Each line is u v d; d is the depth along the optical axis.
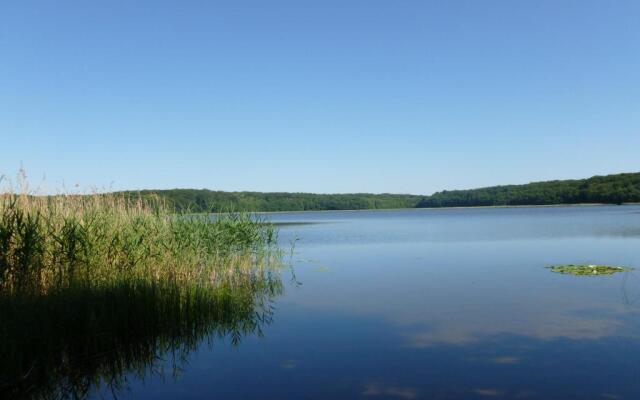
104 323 11.11
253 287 19.41
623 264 24.59
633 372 9.54
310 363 10.46
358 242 41.91
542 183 182.12
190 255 17.64
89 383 9.62
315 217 126.56
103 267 14.59
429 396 8.61
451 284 19.72
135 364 10.59
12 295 11.14
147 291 12.81
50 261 13.52
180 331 12.64
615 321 13.25
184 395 8.91
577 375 9.42
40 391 9.32
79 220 14.55
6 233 11.77
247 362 10.60
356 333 12.69
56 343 10.33
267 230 24.59
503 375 9.51
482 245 36.56
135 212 17.42
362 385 9.18
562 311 14.50
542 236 43.62
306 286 19.81
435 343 11.68
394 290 18.70
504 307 15.22
